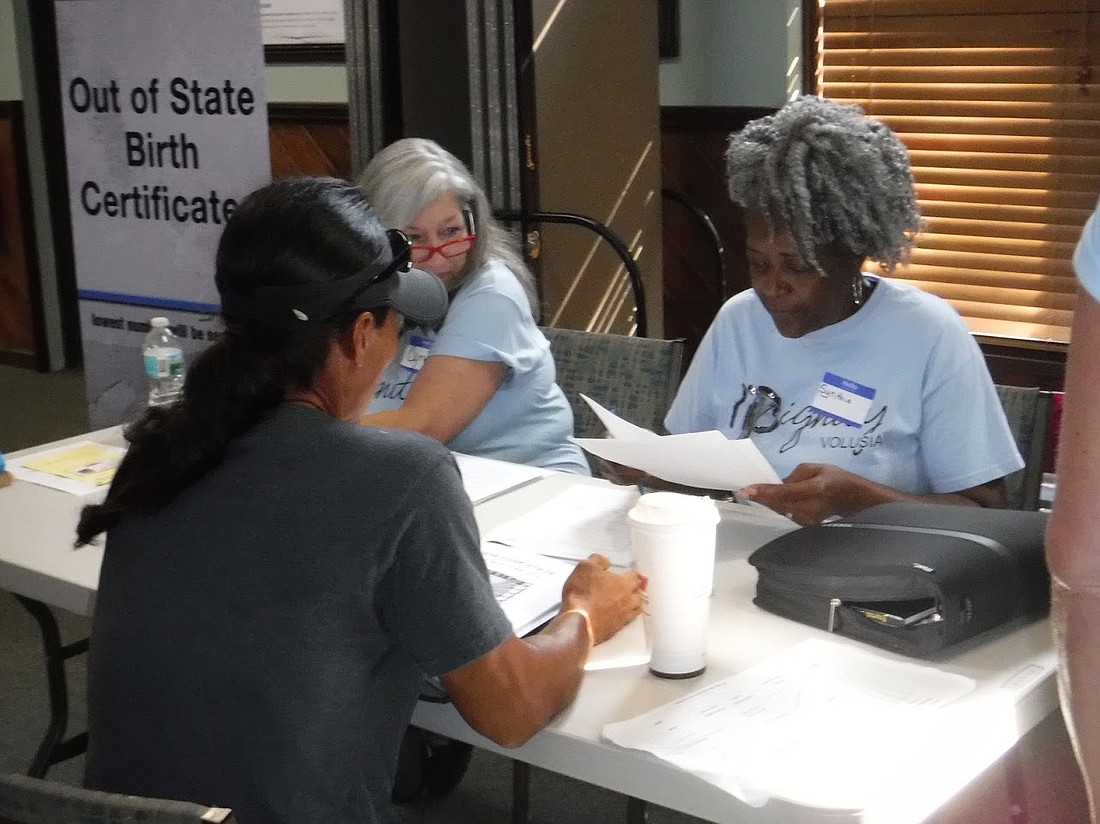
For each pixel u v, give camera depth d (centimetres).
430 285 154
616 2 339
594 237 343
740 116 389
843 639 143
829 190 177
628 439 172
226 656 113
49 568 173
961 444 184
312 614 112
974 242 351
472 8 316
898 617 140
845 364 190
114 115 322
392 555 114
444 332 225
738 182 183
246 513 115
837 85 367
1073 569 86
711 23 389
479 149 324
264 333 120
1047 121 331
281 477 116
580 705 129
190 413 120
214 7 297
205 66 303
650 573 132
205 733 113
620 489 200
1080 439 84
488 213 233
